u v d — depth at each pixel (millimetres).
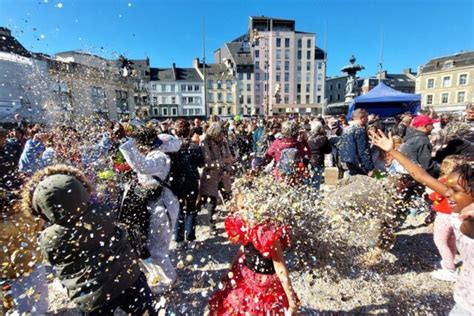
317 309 2357
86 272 1524
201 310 2396
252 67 56062
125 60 10531
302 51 58531
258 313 1627
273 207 1779
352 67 11719
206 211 5043
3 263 1823
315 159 4777
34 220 1970
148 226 2467
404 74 62281
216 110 55562
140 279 1783
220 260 3270
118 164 2934
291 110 57844
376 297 2480
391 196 2789
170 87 53125
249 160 6172
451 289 2600
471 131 3701
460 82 40875
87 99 8664
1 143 2863
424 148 3434
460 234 1394
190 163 3363
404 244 3484
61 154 3369
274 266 1652
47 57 7926
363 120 3561
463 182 1354
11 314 1725
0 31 9117
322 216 2396
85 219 1507
